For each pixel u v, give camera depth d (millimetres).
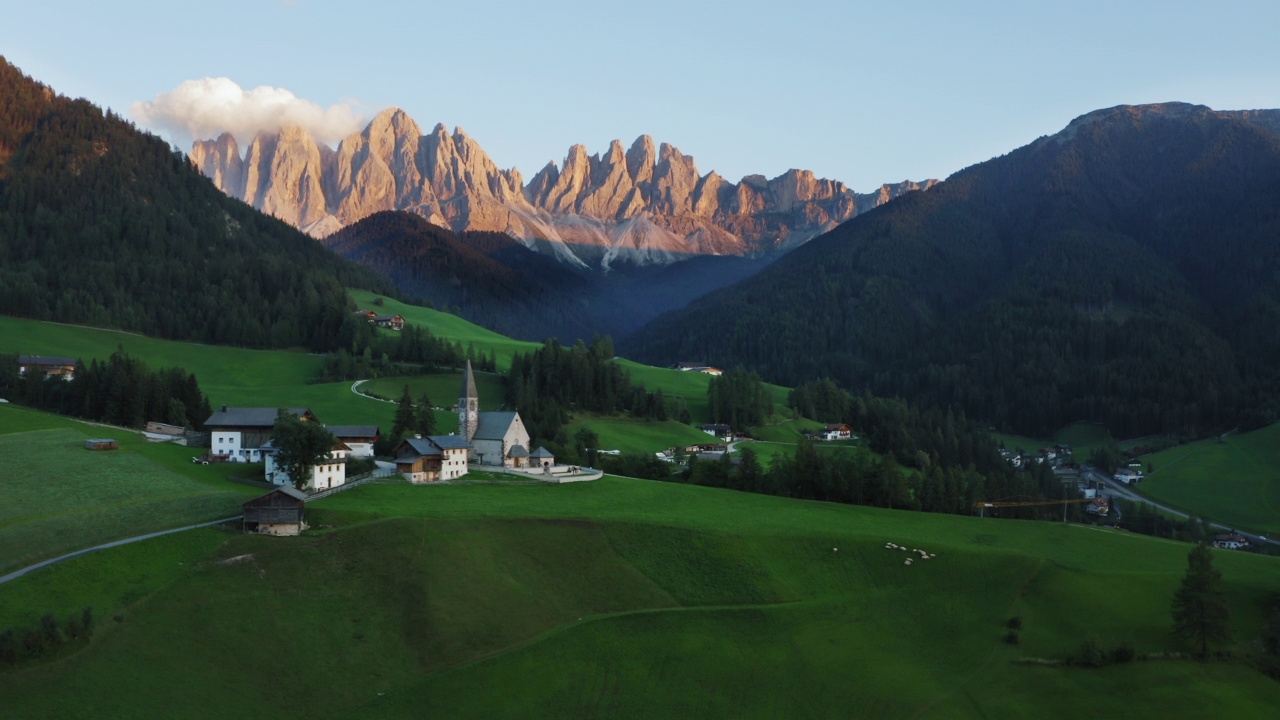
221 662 95812
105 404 196250
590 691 103188
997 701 109375
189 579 106562
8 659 86500
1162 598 133875
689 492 175500
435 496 148125
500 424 191000
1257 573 145125
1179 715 105812
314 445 143125
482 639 108188
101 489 132875
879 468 186625
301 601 107812
